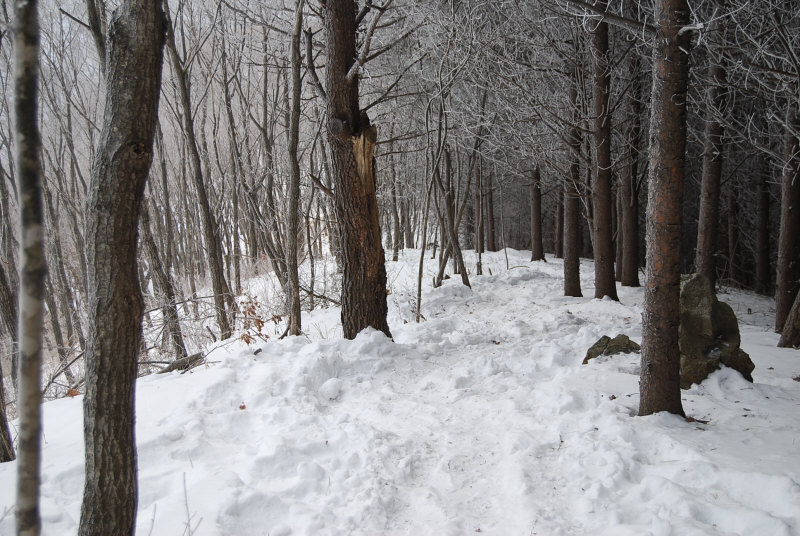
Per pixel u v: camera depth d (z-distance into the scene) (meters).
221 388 5.20
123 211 2.17
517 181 23.62
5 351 6.07
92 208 2.16
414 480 3.76
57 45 13.23
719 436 3.86
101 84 13.66
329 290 12.12
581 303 11.06
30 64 1.39
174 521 3.15
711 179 10.88
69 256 17.42
